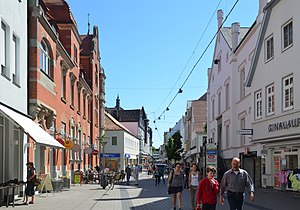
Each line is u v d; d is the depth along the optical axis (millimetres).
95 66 52469
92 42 50438
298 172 22469
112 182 32812
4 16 17375
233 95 36375
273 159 27234
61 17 34625
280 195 23188
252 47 30938
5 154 18812
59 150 30031
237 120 35969
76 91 38250
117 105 105938
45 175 23797
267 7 25406
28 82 22328
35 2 22594
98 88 55594
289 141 23859
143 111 113375
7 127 18984
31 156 21875
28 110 22188
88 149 38531
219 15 43969
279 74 24062
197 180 15961
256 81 27953
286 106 23375
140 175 69812
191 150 69438
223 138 41031
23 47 20453
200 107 70000
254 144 30953
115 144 75312
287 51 23031
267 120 25625
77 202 19719
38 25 22828
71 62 33219
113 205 18812
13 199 17109
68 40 34500
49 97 25828
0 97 16703
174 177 15891
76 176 35938
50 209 16375
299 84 21453
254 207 17578
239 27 36781
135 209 17312
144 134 118250
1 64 17281
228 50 38688
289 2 22828
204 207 11016
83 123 43094
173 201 16016
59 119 29359
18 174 20109
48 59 26406
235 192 11172
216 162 31172
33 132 16969
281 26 23938
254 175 31656
